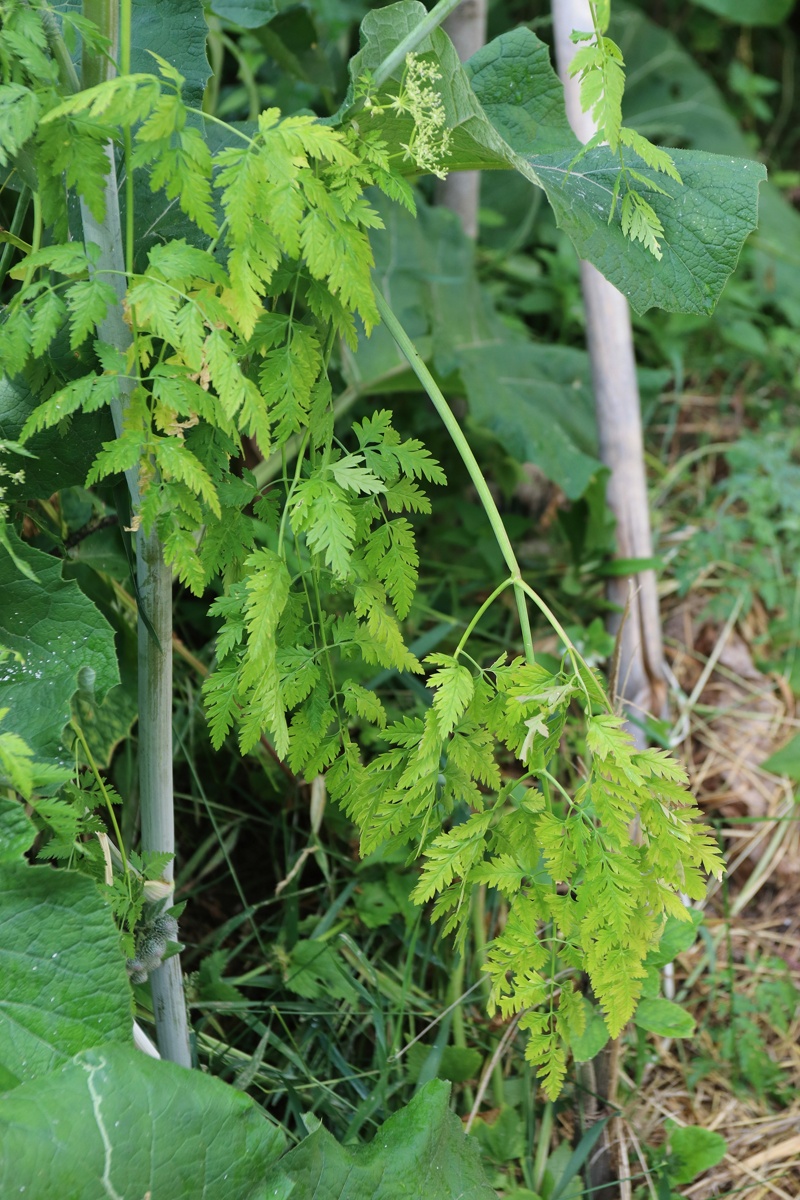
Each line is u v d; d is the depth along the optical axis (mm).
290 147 801
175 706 1684
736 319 2887
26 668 988
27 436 841
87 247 837
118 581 1473
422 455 975
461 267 2244
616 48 858
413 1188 1048
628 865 886
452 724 887
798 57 3752
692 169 1047
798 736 2074
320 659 1032
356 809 992
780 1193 1508
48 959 905
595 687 915
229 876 1717
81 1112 842
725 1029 1692
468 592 2160
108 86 762
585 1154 1353
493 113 1156
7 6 811
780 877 1959
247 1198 928
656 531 2436
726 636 2273
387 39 938
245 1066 1371
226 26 1835
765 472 2584
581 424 2213
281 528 931
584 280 1982
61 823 924
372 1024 1557
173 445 849
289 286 945
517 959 942
